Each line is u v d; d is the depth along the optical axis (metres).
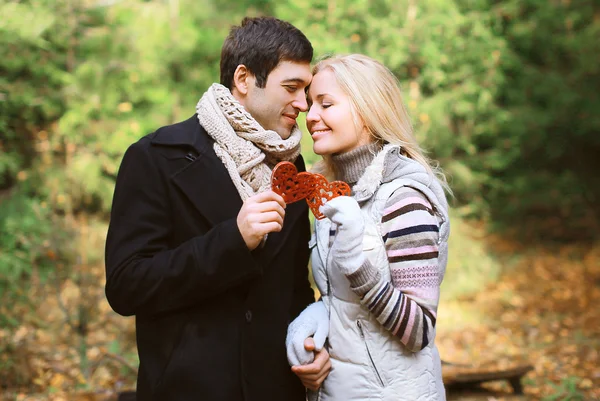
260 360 1.94
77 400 4.05
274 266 2.01
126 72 7.39
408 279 1.79
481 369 4.19
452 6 7.79
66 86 7.38
